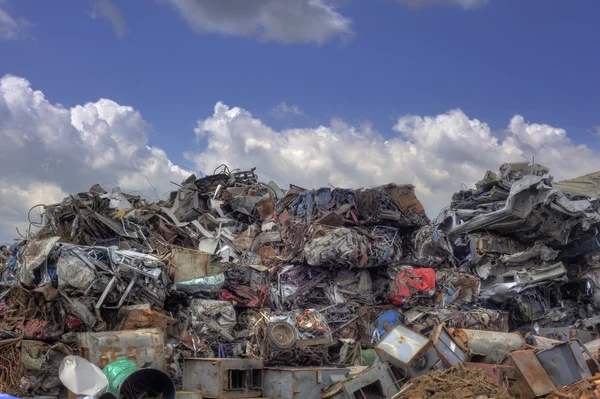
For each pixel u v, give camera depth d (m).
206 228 28.70
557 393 16.42
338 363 21.20
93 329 18.62
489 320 24.91
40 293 18.25
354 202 26.52
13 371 16.28
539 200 28.59
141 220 25.28
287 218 27.73
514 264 29.53
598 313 30.92
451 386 14.72
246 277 23.22
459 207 32.34
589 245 30.97
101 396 13.30
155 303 20.62
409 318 24.70
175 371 18.77
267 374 18.38
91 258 19.27
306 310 21.12
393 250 26.23
